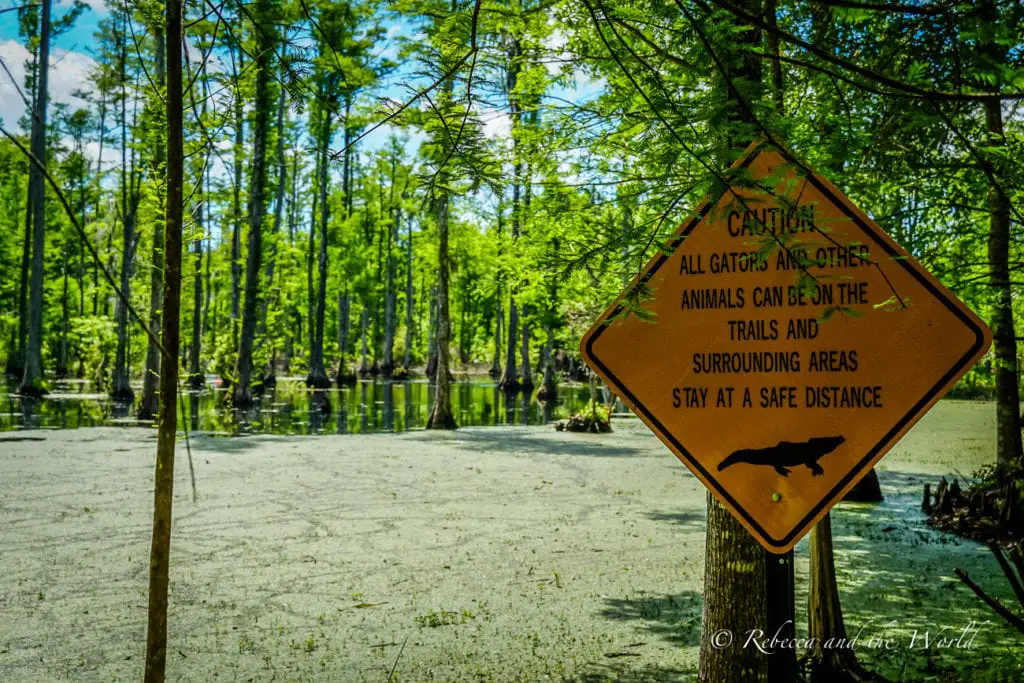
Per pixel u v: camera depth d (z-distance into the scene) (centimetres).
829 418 247
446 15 198
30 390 3188
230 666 556
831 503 245
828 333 247
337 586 756
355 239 5056
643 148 302
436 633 629
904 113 260
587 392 4503
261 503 1174
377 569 818
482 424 2594
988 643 607
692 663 567
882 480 1516
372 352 6306
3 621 647
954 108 263
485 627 644
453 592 740
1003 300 530
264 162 2612
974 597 736
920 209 443
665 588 757
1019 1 191
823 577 562
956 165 382
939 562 875
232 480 1378
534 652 588
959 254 511
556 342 3928
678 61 225
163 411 251
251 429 2281
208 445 1858
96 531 965
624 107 341
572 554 888
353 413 2883
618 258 273
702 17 228
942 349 238
